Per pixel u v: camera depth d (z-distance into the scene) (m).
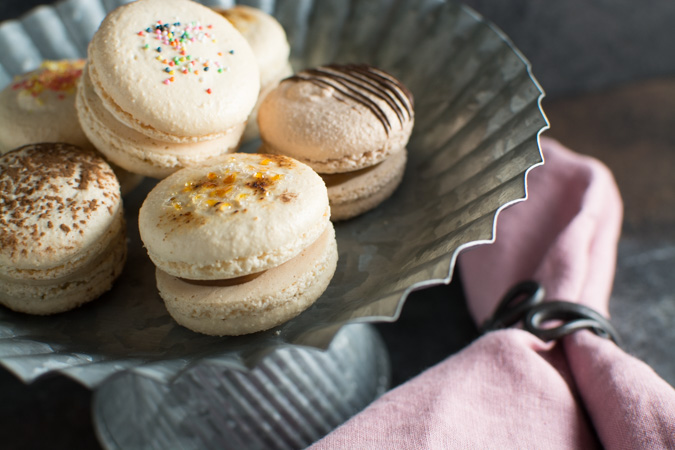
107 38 0.23
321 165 0.24
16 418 0.28
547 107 0.42
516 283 0.29
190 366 0.19
